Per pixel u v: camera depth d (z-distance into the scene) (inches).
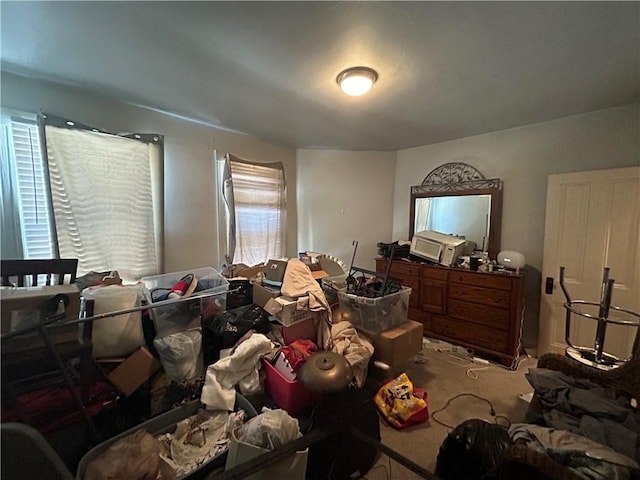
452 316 114.4
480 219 121.5
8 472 38.4
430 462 60.1
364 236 155.6
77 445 52.6
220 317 75.9
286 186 147.1
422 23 52.1
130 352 61.9
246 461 42.6
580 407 54.0
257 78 74.5
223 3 47.5
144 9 49.2
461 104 89.8
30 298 48.3
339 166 152.7
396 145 142.5
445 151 134.2
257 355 67.5
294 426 49.8
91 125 85.6
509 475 44.2
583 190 94.9
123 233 91.1
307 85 78.1
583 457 42.6
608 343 91.7
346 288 94.6
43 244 79.1
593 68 67.7
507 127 112.3
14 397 46.3
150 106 95.3
